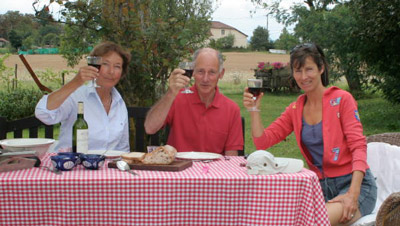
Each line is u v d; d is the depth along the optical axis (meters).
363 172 3.01
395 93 11.66
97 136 3.45
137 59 4.80
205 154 3.11
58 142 3.53
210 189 2.37
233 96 19.84
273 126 3.45
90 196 2.30
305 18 12.15
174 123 3.62
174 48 5.12
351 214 2.96
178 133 3.60
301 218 2.43
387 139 3.65
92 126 3.46
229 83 26.39
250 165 2.48
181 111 3.59
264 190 2.38
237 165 2.78
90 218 2.32
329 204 2.95
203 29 5.39
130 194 2.32
